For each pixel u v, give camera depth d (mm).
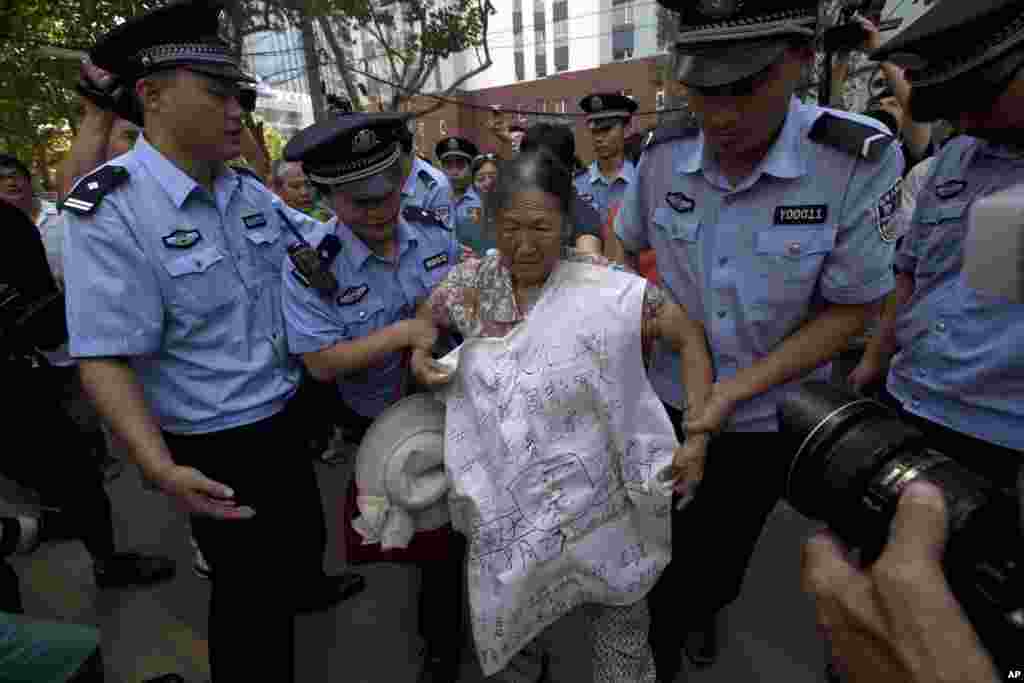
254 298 1662
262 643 1666
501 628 1354
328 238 1737
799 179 1400
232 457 1598
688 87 1242
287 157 1616
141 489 3301
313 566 2129
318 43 10148
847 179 1363
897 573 441
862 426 659
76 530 2355
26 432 2199
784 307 1489
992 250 292
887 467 596
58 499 2299
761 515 1784
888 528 522
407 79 12344
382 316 1804
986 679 396
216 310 1557
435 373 1408
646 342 1426
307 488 1935
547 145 2275
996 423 1372
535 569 1342
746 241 1481
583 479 1351
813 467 680
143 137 1536
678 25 1303
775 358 1461
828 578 520
